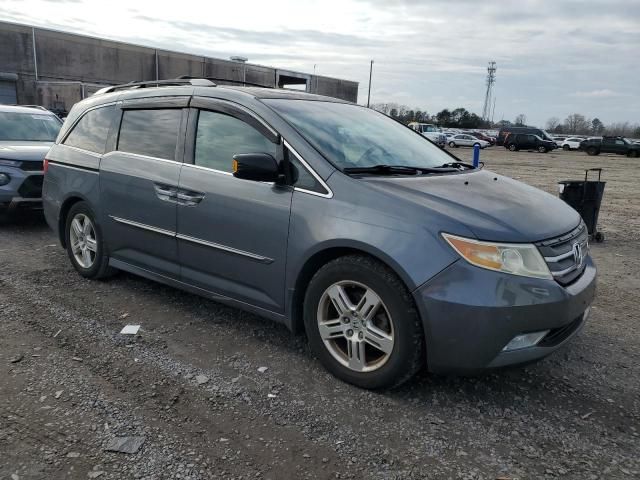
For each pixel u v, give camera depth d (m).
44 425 2.91
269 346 3.98
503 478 2.64
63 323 4.26
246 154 3.53
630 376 3.74
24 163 7.41
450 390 3.44
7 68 43.25
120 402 3.16
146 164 4.48
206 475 2.57
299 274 3.53
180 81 4.64
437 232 3.06
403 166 3.92
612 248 7.96
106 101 5.17
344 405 3.22
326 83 65.31
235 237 3.83
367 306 3.28
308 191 3.52
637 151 40.06
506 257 3.02
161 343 3.97
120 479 2.52
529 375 3.70
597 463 2.78
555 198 4.13
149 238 4.49
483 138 54.34
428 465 2.71
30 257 6.13
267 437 2.88
